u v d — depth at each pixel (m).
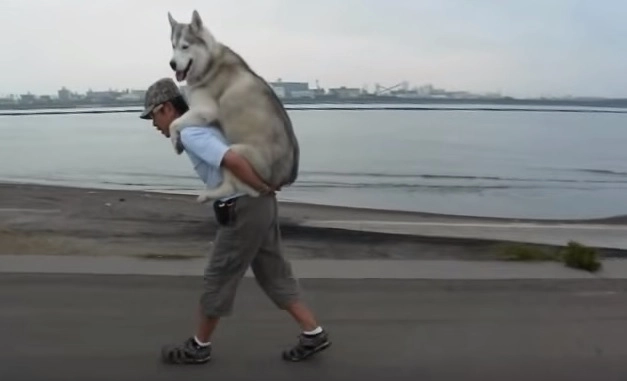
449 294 6.28
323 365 4.65
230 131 4.30
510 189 25.66
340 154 40.53
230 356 4.75
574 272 7.11
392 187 25.52
